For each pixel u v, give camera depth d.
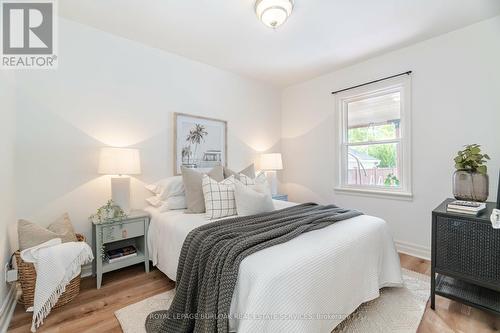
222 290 1.22
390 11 2.10
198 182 2.44
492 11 2.12
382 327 1.54
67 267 1.72
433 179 2.60
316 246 1.42
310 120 3.82
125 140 2.56
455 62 2.43
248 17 2.18
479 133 2.30
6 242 1.71
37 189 2.08
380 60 2.99
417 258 2.65
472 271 1.63
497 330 1.52
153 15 2.16
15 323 1.60
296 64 3.24
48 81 2.13
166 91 2.86
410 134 2.75
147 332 1.49
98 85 2.39
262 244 1.39
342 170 3.46
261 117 3.94
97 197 2.39
